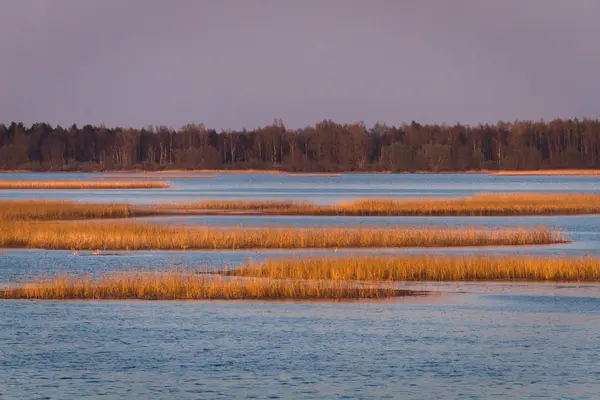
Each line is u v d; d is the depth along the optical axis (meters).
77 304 108.44
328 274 128.00
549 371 78.19
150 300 111.00
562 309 105.69
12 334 92.56
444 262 131.50
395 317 101.19
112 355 84.19
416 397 71.00
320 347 87.06
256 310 105.00
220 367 79.94
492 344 88.12
